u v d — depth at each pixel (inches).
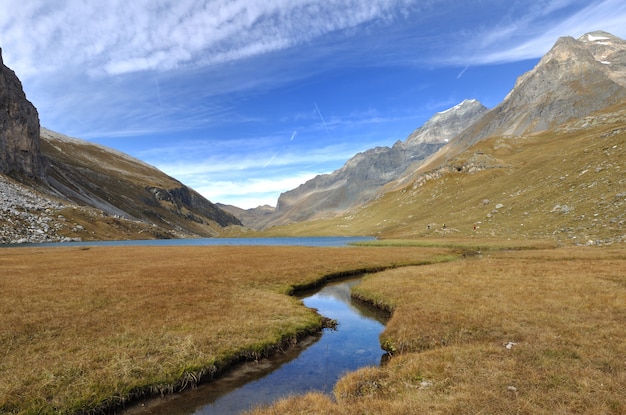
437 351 619.2
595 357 544.1
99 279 1338.6
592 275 1198.9
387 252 2610.7
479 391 450.3
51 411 466.9
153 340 697.0
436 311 864.9
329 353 722.2
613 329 655.8
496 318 773.3
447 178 7332.7
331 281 1641.2
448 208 5452.8
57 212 6712.6
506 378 486.9
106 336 713.0
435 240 3545.8
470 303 917.8
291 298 1160.8
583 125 7096.5
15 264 1817.2
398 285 1248.8
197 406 513.0
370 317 1008.9
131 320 816.9
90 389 514.0
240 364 668.1
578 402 414.0
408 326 779.4
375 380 538.0
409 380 520.1
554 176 3988.7
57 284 1221.7
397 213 7052.2
